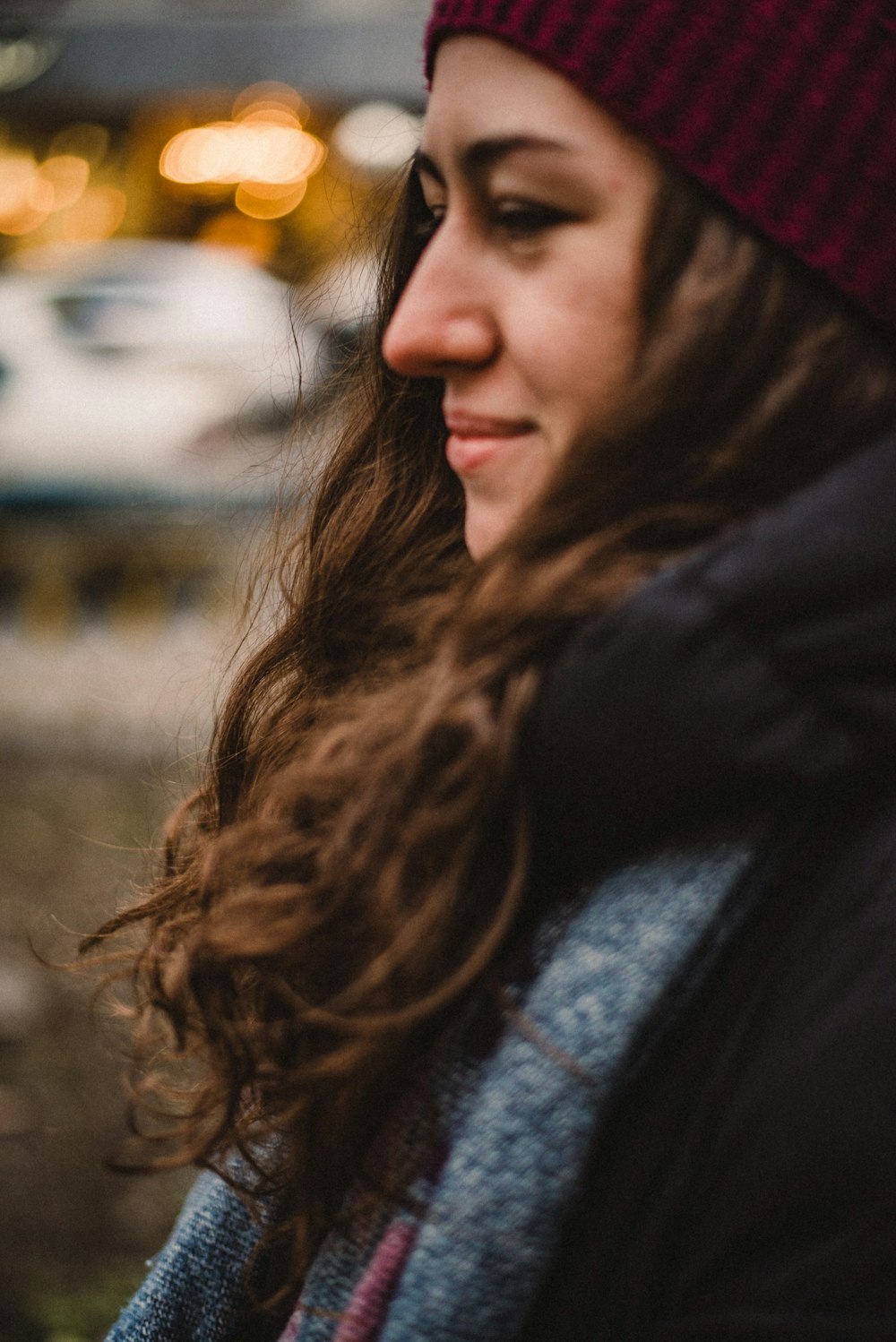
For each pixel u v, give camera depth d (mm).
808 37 608
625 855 628
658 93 618
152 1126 3078
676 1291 577
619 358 650
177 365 6930
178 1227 925
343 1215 705
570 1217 609
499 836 646
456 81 663
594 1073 596
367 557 964
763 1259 554
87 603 7234
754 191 618
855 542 560
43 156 11820
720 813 597
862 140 611
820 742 551
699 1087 587
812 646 555
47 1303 2449
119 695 6086
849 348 630
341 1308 689
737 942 593
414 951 642
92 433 6930
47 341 6996
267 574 1233
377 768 660
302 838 733
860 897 559
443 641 677
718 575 561
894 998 536
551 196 646
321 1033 745
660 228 632
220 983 784
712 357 628
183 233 11883
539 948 646
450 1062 663
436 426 964
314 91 9445
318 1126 709
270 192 11211
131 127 11492
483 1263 601
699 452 632
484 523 717
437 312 682
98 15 9727
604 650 570
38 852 4559
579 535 637
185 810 1074
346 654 954
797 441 621
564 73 629
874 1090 531
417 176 941
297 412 1222
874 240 618
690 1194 580
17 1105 3135
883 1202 524
